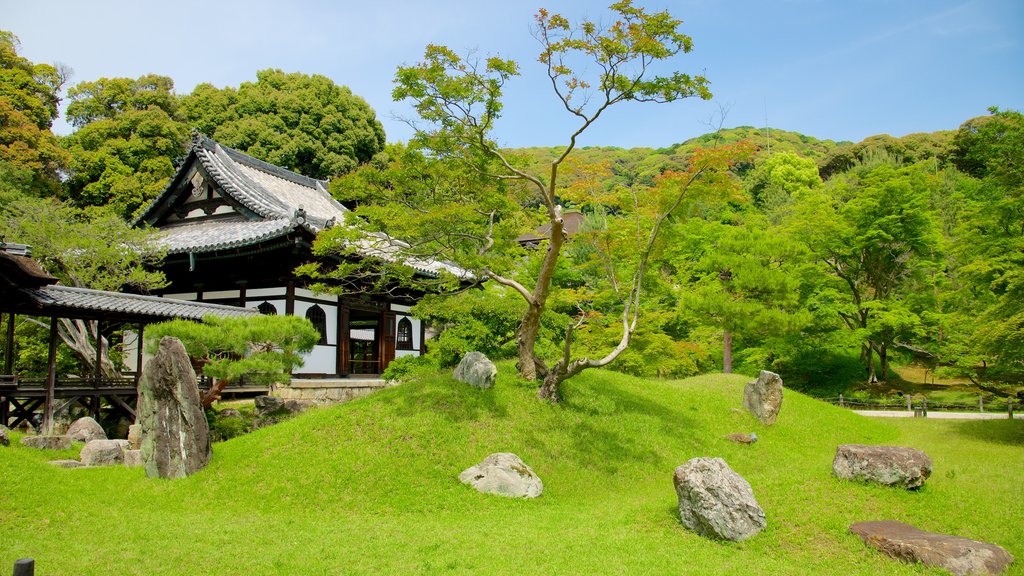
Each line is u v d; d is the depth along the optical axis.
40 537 9.26
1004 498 11.73
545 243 25.47
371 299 27.23
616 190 18.38
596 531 10.12
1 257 15.15
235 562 8.32
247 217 25.98
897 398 32.22
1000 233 23.95
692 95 14.83
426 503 11.71
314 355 24.05
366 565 8.31
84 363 20.66
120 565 8.09
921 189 34.38
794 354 34.44
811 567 8.67
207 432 13.40
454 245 16.97
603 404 18.08
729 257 29.08
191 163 27.11
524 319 17.52
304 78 48.84
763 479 12.66
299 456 13.34
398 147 16.55
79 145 37.28
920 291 34.03
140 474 13.33
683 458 16.14
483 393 16.28
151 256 22.83
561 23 13.90
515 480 12.46
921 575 8.25
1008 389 33.41
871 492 11.05
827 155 67.19
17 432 16.92
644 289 27.41
